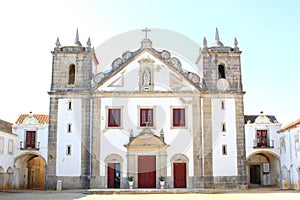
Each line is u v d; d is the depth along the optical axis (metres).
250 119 43.31
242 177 35.56
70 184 35.19
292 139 36.03
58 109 36.25
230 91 36.75
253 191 33.47
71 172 35.34
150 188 34.03
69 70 37.47
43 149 38.22
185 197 27.12
